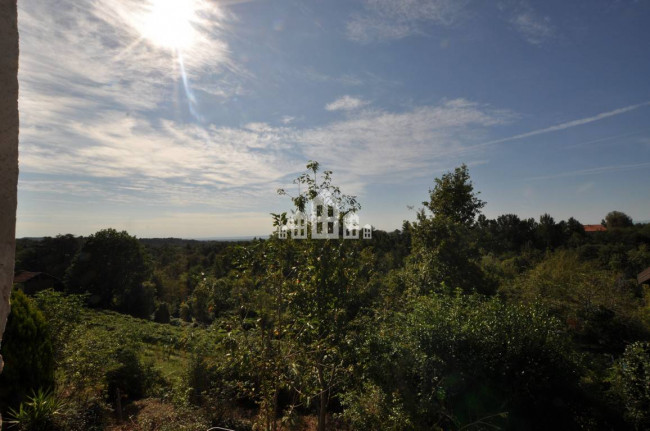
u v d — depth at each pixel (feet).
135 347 32.55
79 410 19.94
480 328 22.41
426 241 49.78
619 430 22.31
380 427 18.53
